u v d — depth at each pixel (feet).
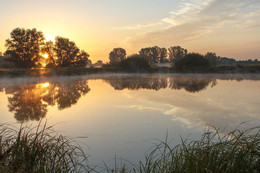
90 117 19.95
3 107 24.63
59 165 9.02
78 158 10.75
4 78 69.41
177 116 19.60
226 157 7.80
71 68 94.63
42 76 75.82
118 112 21.68
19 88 43.86
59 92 36.81
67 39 106.32
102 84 49.60
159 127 16.55
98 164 10.75
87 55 110.22
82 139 14.30
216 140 13.08
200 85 43.11
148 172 8.86
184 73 82.84
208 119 18.34
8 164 8.09
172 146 12.67
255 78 57.88
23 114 21.18
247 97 28.53
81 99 29.58
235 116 19.12
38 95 33.53
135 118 19.33
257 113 19.98
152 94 32.73
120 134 15.19
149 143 13.42
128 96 31.42
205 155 7.96
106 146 13.04
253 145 8.13
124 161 11.09
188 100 27.20
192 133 14.93
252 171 7.22
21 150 8.66
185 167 7.78
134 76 75.61
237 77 62.28
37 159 8.76
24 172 7.89
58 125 17.44
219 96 29.71
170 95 31.40
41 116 20.42
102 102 27.17
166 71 86.63
